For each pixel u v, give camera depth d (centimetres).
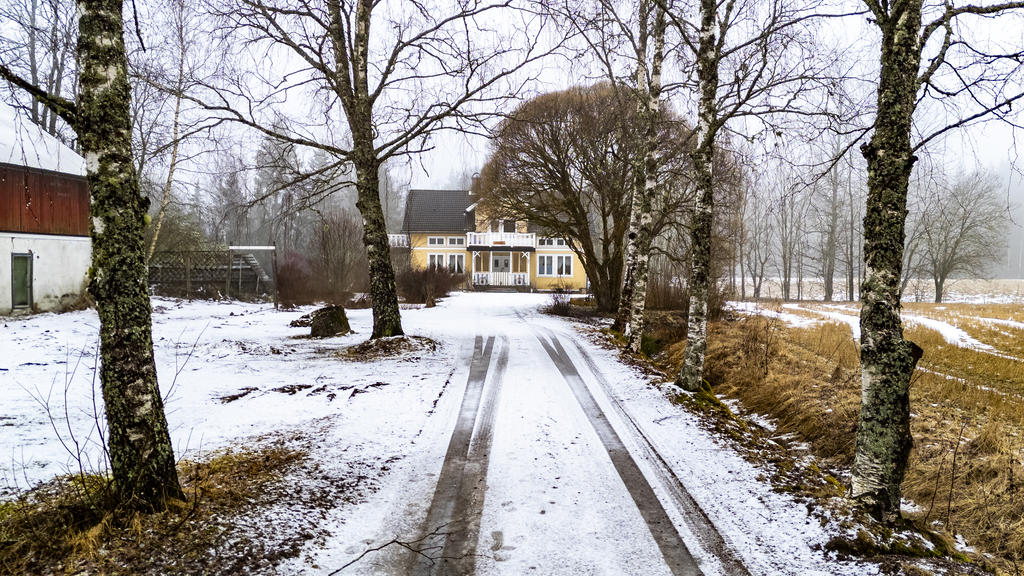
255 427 613
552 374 944
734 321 1700
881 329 429
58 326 1353
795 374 927
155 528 358
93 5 367
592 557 384
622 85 1222
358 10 1131
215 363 969
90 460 476
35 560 315
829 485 510
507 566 371
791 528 420
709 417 721
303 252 3522
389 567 363
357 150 1093
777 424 761
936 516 489
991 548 434
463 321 1669
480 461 556
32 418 595
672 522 436
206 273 2689
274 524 394
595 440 622
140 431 373
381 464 537
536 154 2047
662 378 919
